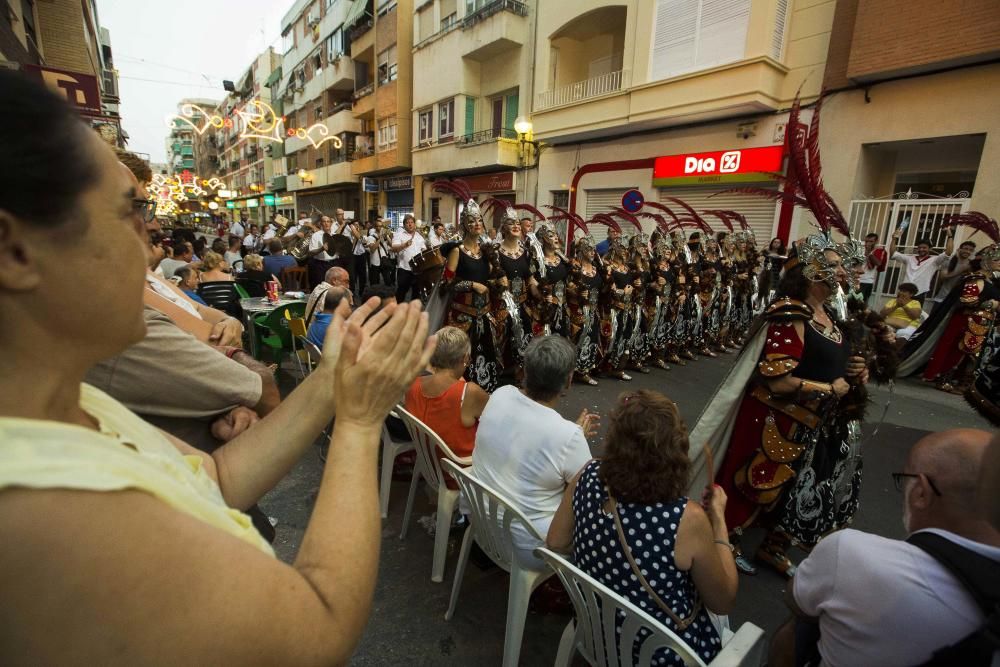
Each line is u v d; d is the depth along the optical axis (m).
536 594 2.05
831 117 8.38
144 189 1.85
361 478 0.55
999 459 0.67
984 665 0.72
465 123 15.43
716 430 2.40
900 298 6.80
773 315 2.22
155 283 1.95
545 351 1.90
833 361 2.17
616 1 10.95
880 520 2.96
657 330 5.95
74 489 0.34
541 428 1.83
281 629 0.41
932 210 7.46
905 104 7.61
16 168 0.35
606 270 5.32
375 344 0.56
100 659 0.34
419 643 1.93
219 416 1.27
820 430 2.26
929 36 6.98
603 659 1.45
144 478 0.40
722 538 1.39
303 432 0.78
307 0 26.27
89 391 0.53
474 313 4.22
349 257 9.59
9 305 0.39
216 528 0.43
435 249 4.38
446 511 2.22
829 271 2.09
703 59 9.41
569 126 11.82
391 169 19.58
